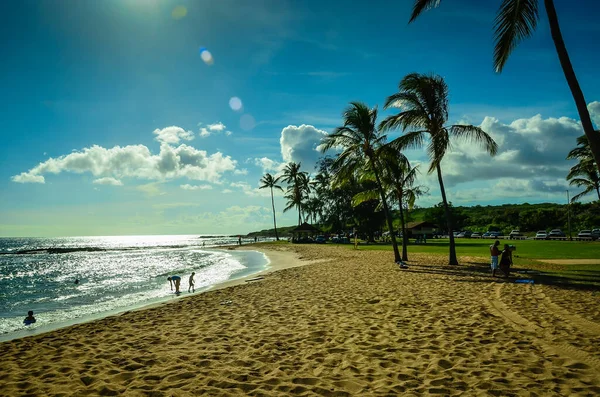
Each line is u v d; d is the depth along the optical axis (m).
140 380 4.68
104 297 15.97
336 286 12.66
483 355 5.16
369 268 18.36
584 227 61.88
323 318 7.96
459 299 9.42
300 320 7.88
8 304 14.75
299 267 21.08
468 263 19.05
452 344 5.74
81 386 4.56
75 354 6.03
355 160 21.52
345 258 26.28
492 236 65.12
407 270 16.64
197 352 5.84
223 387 4.36
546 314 7.48
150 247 89.44
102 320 8.98
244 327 7.47
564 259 20.22
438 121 18.56
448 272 15.34
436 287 11.48
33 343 6.93
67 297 16.38
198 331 7.30
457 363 4.89
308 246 49.44
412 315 7.86
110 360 5.61
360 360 5.17
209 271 25.70
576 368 4.57
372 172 23.20
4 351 6.40
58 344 6.78
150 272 28.30
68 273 29.22
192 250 68.75
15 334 9.04
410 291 10.90
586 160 35.31
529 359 4.93
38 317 11.78
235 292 12.62
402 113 18.44
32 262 43.62
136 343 6.59
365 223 54.94
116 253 63.34
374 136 21.03
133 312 9.89
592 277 12.78
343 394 4.03
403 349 5.59
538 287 10.84
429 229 67.88
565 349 5.28
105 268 33.56
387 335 6.40
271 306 9.66
